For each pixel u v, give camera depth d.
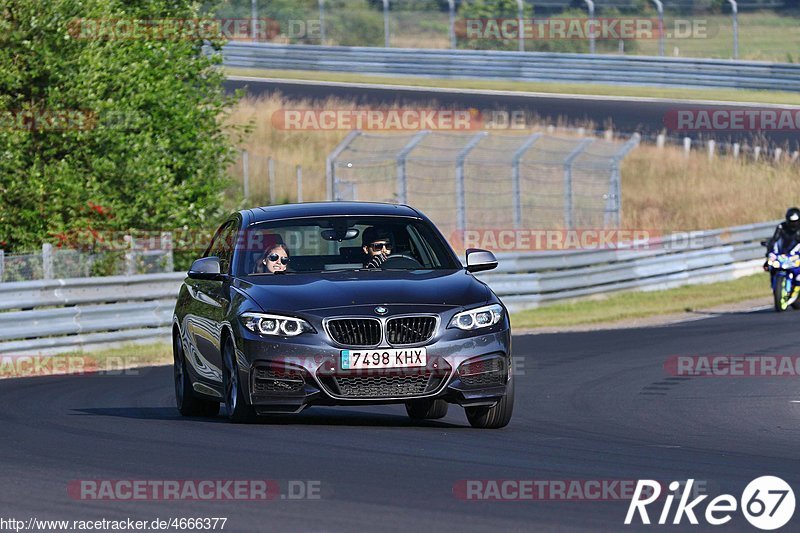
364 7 143.62
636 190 97.19
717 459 21.73
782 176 101.44
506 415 25.45
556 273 66.25
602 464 20.80
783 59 138.75
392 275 25.61
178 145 66.12
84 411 30.42
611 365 40.94
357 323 23.97
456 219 79.25
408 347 23.88
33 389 36.34
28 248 57.00
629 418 28.73
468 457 21.36
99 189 59.69
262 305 24.53
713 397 32.91
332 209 27.81
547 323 58.78
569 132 102.19
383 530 15.49
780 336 48.78
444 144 97.31
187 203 62.88
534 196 90.94
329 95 114.75
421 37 139.38
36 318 46.06
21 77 57.91
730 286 74.62
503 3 132.88
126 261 53.81
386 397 23.89
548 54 125.75
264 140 99.38
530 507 17.00
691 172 101.00
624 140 103.69
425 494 17.83
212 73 69.75
